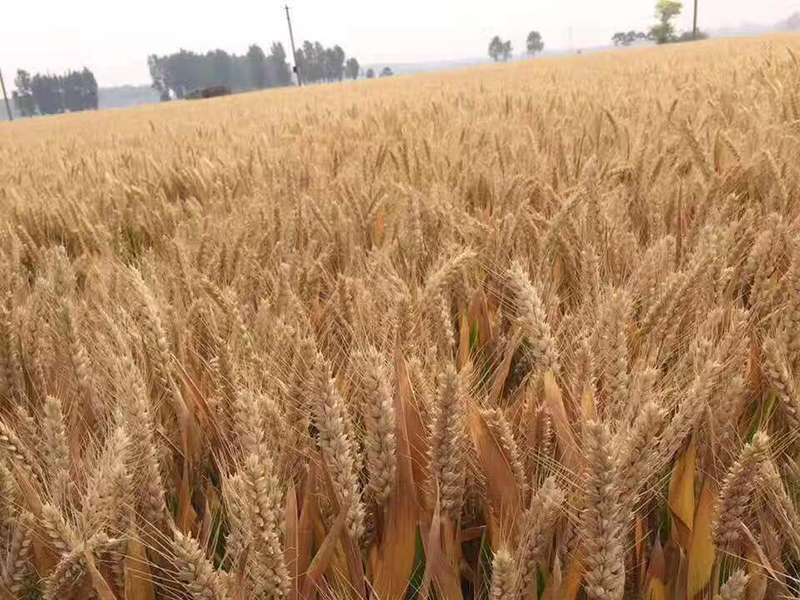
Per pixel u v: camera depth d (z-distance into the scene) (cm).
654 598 141
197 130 1199
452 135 617
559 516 141
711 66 1495
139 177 607
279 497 134
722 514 130
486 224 312
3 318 189
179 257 275
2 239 361
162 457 172
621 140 515
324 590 138
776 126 433
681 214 292
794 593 132
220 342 178
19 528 136
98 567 141
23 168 877
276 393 182
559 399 150
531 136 476
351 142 710
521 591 130
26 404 191
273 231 333
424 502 153
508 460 144
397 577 143
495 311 257
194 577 117
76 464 165
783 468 154
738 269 240
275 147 817
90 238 411
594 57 4247
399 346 162
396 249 291
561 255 261
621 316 171
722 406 154
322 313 230
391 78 5506
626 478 125
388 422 142
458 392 138
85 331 228
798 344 170
